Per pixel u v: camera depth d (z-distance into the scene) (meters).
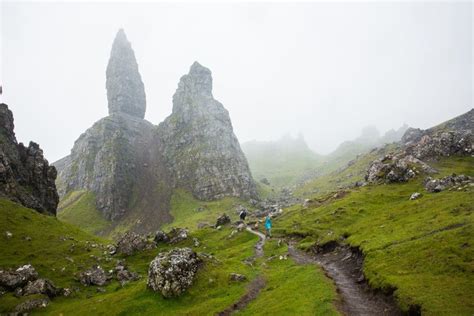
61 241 96.31
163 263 53.72
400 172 123.81
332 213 103.62
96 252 91.56
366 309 38.91
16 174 139.38
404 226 65.19
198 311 44.22
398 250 51.88
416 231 59.16
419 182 113.81
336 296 42.34
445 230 54.47
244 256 78.62
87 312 49.47
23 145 155.25
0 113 150.62
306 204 145.12
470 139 143.50
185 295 50.41
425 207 75.75
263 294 49.41
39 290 60.09
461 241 46.84
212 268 59.72
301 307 39.84
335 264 61.22
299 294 45.03
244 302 46.91
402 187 114.12
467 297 33.88
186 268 54.56
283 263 67.88
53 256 83.31
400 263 47.22
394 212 81.94
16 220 102.19
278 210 163.00
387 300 40.00
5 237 88.62
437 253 45.81
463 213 61.06
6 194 123.19
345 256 64.00
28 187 142.75
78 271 76.31
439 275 40.47
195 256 60.06
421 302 34.94
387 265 48.12
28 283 62.53
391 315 36.41
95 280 70.56
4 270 70.56
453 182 95.56
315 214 115.19
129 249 92.62
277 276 57.28
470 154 136.25
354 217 95.06
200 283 53.91
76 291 65.50
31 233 96.44
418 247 50.16
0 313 53.66
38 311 54.69
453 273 39.88
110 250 93.69
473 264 40.16
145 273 78.31
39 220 110.25
